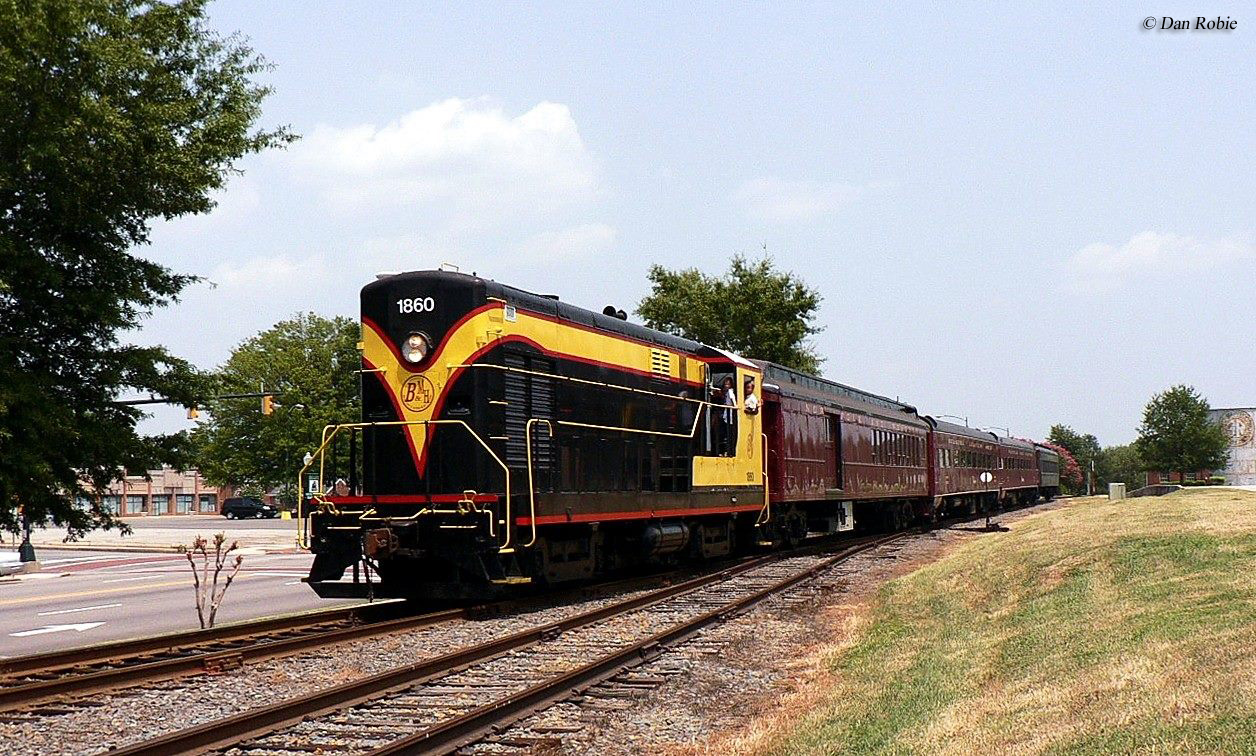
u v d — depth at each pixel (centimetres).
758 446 2348
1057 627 1110
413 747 738
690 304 5425
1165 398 8856
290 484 8331
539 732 827
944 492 4159
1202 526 1828
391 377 1551
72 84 1516
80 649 1128
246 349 8312
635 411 1883
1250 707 632
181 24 1677
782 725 847
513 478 1525
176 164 1608
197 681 1017
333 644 1223
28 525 1636
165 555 4025
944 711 819
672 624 1401
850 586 1873
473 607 1498
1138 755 600
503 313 1558
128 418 1680
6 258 1506
